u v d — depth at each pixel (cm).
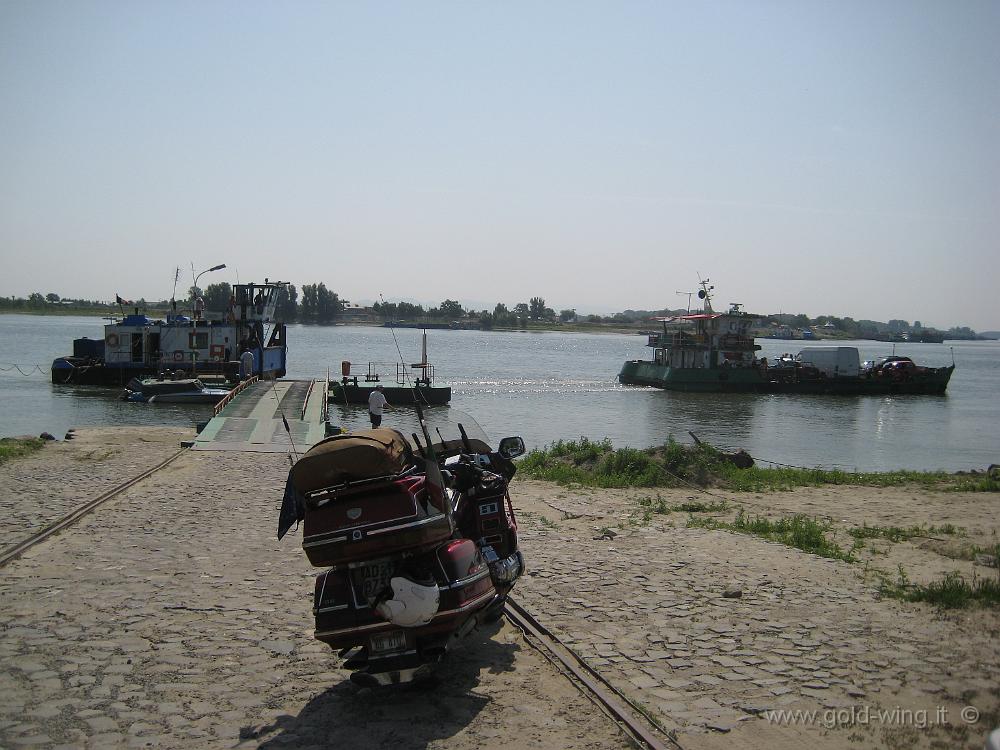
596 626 771
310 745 535
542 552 1074
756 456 3350
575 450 2195
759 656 693
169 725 561
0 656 679
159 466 1823
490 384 6831
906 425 4647
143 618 784
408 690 627
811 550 1121
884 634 752
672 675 652
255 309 5734
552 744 534
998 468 2153
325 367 8531
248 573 955
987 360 16912
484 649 724
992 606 841
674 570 985
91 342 6088
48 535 1121
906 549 1161
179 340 5500
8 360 7950
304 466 601
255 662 682
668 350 7200
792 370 6719
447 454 788
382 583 607
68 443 2331
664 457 1959
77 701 596
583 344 19162
